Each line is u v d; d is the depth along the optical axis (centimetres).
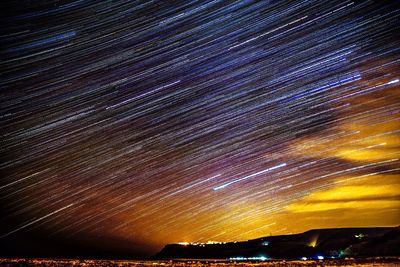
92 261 2409
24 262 2027
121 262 2400
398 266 1969
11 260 2183
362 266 1986
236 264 2259
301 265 2127
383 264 2077
